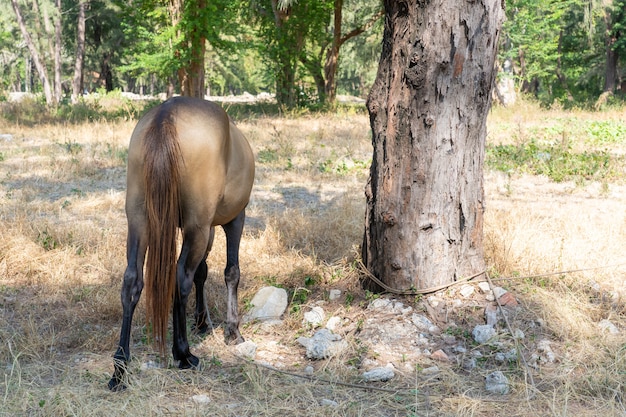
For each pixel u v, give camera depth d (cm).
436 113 514
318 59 2839
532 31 2986
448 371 436
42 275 618
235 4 2217
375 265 550
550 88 4262
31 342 465
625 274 597
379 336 482
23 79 7350
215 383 419
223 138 429
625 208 862
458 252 535
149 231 393
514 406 397
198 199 416
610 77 3638
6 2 3994
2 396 393
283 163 1231
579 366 443
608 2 3216
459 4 503
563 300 517
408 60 512
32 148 1388
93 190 994
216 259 654
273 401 400
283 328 520
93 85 5466
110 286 586
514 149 1341
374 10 3022
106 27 4128
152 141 393
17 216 769
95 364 445
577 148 1387
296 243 699
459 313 507
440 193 522
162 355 452
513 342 469
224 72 4775
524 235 652
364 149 1405
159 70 2128
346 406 394
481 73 518
